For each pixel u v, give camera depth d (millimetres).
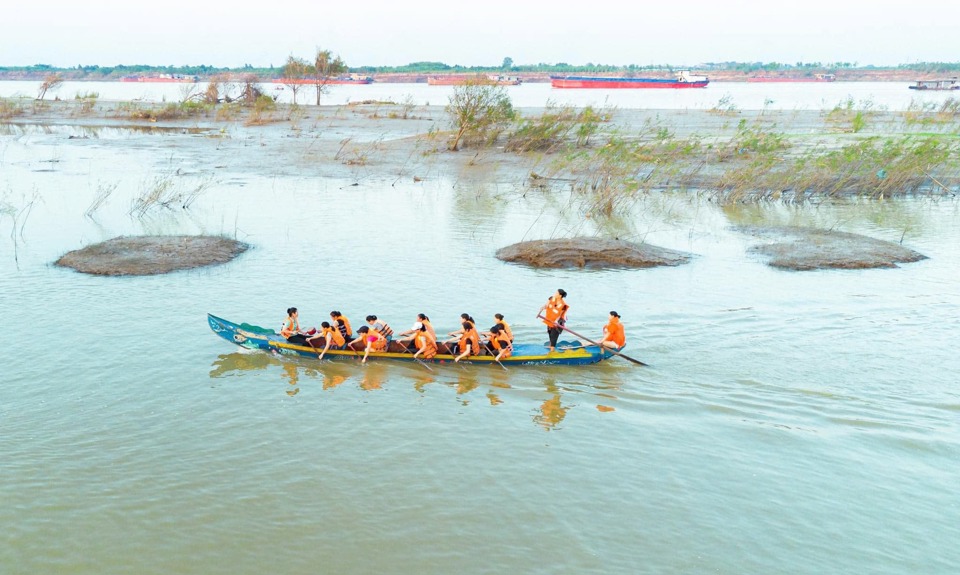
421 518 10148
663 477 11211
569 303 19000
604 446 12148
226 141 53594
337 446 12094
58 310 18266
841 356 15492
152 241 24234
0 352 15578
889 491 10773
